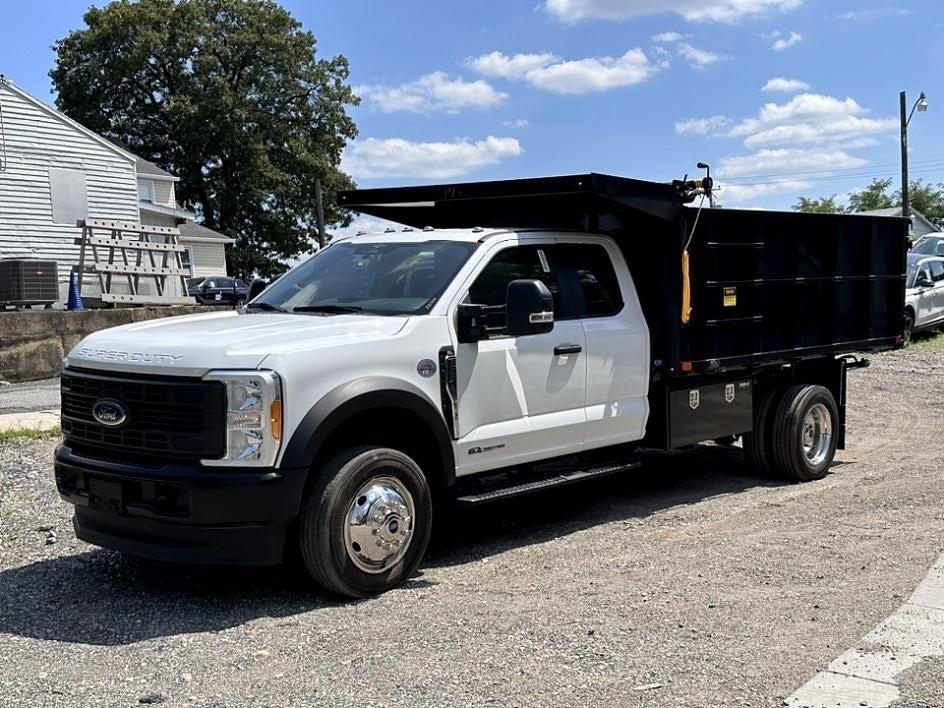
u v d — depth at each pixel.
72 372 5.37
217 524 4.75
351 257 6.53
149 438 4.93
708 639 4.48
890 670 4.12
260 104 57.56
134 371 5.01
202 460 4.79
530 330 5.70
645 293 7.23
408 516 5.33
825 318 8.66
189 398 4.79
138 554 4.99
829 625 4.68
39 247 26.72
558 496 7.92
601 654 4.28
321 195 53.91
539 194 6.66
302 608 5.00
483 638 4.49
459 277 5.93
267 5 57.69
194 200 57.09
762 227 7.82
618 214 7.17
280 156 57.22
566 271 6.67
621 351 6.84
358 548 5.08
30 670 4.15
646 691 3.88
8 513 6.84
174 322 5.87
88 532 5.28
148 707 3.76
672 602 5.04
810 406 8.30
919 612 4.86
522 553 6.13
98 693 3.90
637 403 7.02
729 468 9.11
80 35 56.28
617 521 7.00
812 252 8.43
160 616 4.88
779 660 4.22
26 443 9.06
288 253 58.81
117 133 56.47
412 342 5.48
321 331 5.25
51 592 5.30
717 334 7.46
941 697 3.84
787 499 7.70
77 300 19.80
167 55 54.94
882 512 7.15
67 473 5.33
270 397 4.80
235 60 56.69
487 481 6.26
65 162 27.31
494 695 3.84
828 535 6.46
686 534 6.57
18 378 15.59
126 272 21.09
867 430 11.20
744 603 5.02
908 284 20.64
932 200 85.50
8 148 26.03
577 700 3.79
